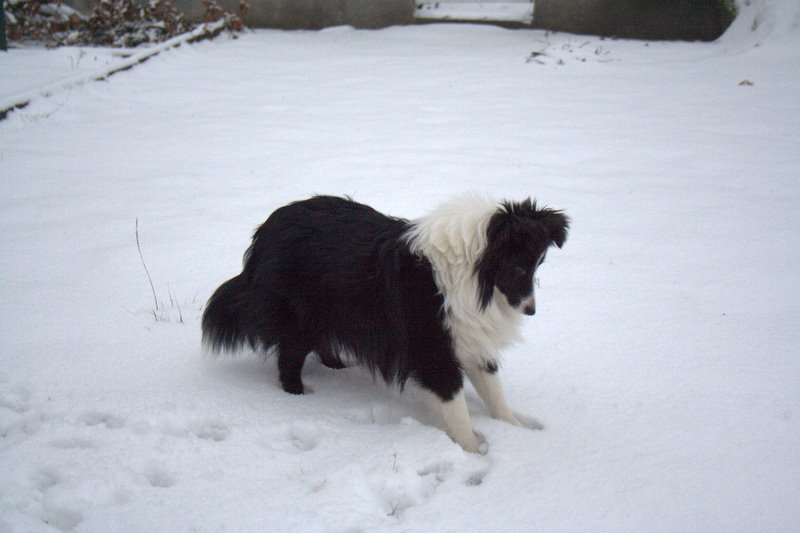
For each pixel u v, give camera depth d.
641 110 4.27
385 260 1.81
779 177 3.22
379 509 1.58
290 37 6.57
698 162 3.44
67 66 5.02
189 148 3.65
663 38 6.24
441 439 1.75
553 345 2.11
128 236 2.71
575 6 6.41
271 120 4.12
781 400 1.89
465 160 3.46
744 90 4.57
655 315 2.25
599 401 1.90
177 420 1.78
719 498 1.61
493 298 1.77
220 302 2.01
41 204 2.95
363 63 5.53
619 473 1.67
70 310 2.25
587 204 2.99
